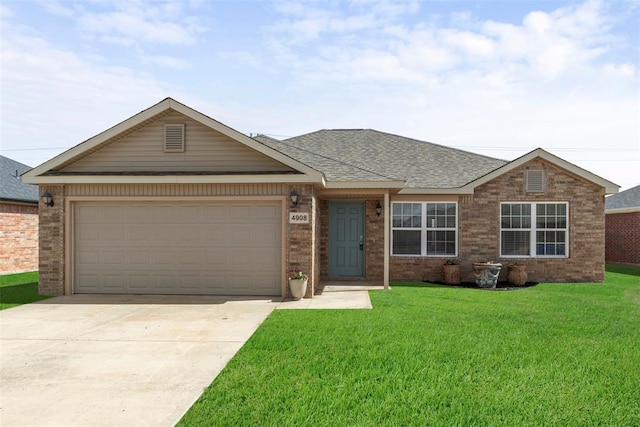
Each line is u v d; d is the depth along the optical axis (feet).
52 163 38.32
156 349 22.30
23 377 18.35
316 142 61.11
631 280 51.13
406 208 50.44
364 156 56.80
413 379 17.94
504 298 37.29
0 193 55.77
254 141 37.55
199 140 39.06
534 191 49.57
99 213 39.06
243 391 16.62
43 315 30.45
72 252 39.01
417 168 53.62
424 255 50.08
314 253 39.42
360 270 49.96
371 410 15.10
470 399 16.05
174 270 38.68
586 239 49.62
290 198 37.32
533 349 22.03
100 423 14.17
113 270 38.96
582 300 36.45
